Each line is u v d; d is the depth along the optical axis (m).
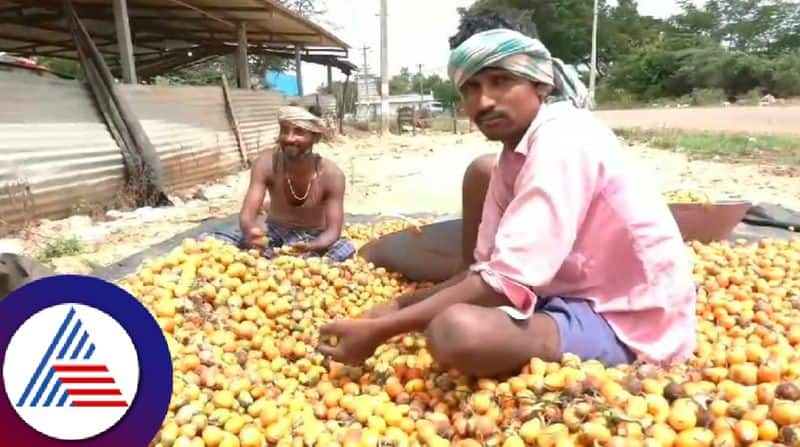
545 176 2.46
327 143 20.56
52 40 18.30
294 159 4.98
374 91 46.75
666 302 2.64
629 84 61.16
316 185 5.11
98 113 9.86
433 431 2.31
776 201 8.98
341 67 26.72
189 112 13.03
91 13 15.20
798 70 54.19
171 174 11.49
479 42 2.45
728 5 76.56
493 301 2.53
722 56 56.88
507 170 2.77
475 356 2.41
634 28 73.75
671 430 2.16
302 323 3.52
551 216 2.44
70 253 6.68
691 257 4.16
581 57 67.62
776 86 54.94
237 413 2.58
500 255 2.49
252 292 3.68
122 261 5.24
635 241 2.60
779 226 6.20
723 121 29.08
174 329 3.23
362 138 24.88
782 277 4.08
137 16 16.16
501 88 2.50
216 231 5.59
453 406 2.53
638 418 2.19
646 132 21.88
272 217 5.26
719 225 4.91
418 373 2.77
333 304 3.83
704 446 2.09
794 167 12.31
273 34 20.34
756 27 72.75
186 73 31.36
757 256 4.47
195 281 3.60
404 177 12.66
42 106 8.66
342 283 4.07
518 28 2.52
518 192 2.56
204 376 2.71
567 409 2.22
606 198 2.57
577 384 2.33
